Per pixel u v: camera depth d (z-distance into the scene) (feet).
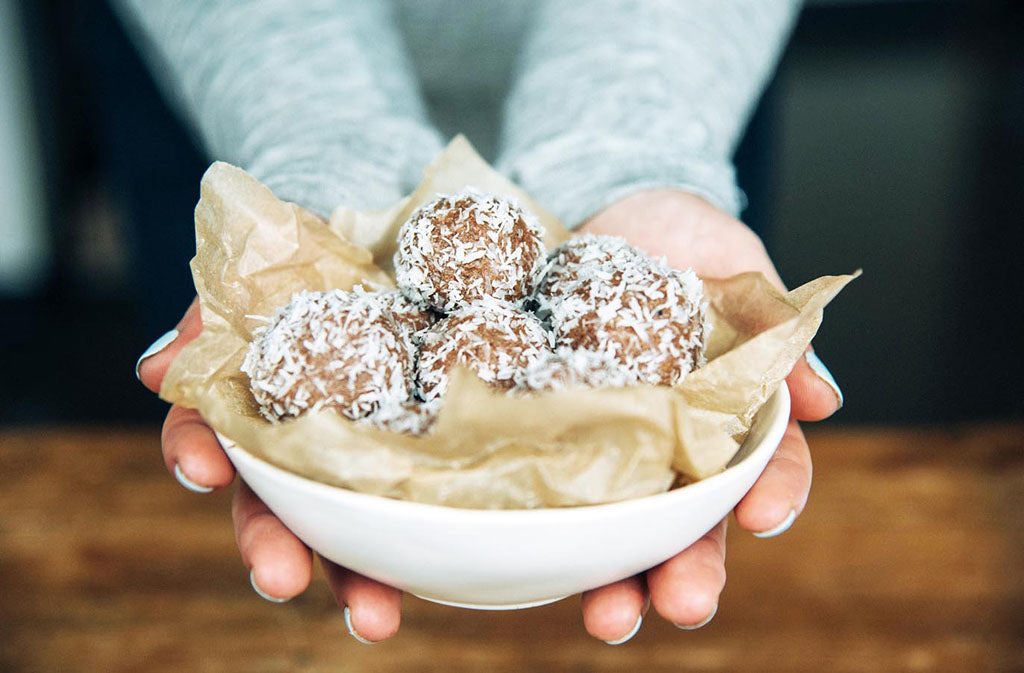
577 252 1.20
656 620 1.35
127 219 2.14
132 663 1.30
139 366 1.17
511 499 0.99
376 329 1.09
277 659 1.31
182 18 1.67
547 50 1.65
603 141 1.45
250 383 1.13
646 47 1.57
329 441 0.98
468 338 1.09
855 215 3.99
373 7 1.73
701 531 1.01
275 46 1.58
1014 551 1.39
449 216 1.17
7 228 3.59
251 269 1.20
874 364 3.01
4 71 3.44
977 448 1.53
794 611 1.34
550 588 1.01
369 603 1.06
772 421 1.06
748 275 1.22
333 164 1.41
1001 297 3.32
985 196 4.06
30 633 1.32
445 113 1.99
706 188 1.39
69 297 3.53
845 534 1.42
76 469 1.50
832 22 6.32
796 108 5.22
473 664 1.31
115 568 1.38
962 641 1.31
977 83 5.35
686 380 1.11
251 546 1.06
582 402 0.97
